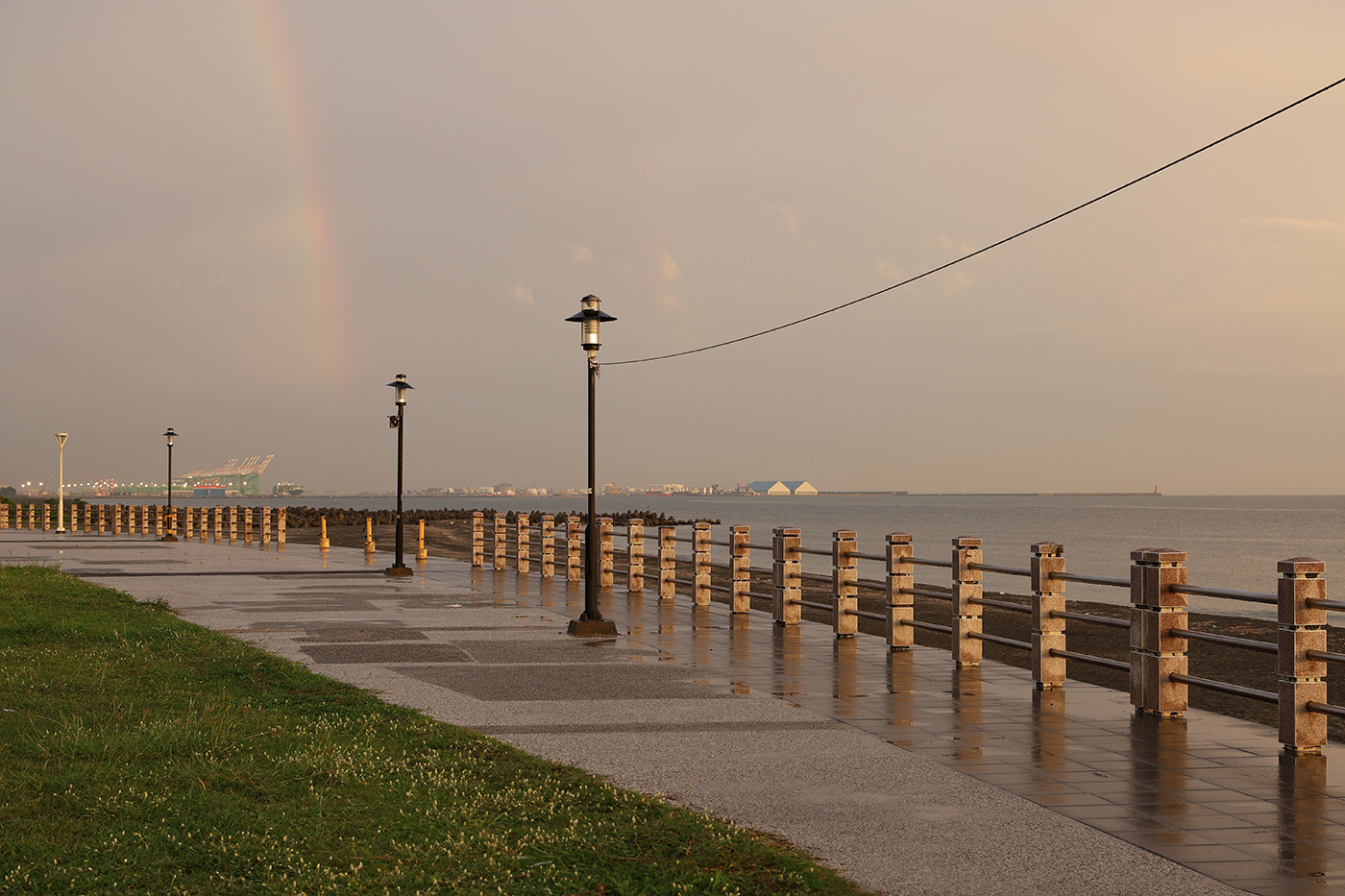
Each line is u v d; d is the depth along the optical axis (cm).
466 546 4450
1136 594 1022
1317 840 635
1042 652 1147
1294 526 13325
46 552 3653
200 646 1319
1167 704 992
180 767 751
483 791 714
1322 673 857
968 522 14725
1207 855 608
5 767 743
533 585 2419
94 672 1124
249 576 2630
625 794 705
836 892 546
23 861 570
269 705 994
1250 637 1661
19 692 1010
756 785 754
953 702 1068
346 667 1259
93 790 693
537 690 1118
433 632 1584
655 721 967
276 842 607
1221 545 8288
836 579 1549
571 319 1658
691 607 1981
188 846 598
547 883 555
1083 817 679
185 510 5169
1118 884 561
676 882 551
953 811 691
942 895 545
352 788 719
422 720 937
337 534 5472
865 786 752
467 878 558
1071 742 889
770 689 1138
